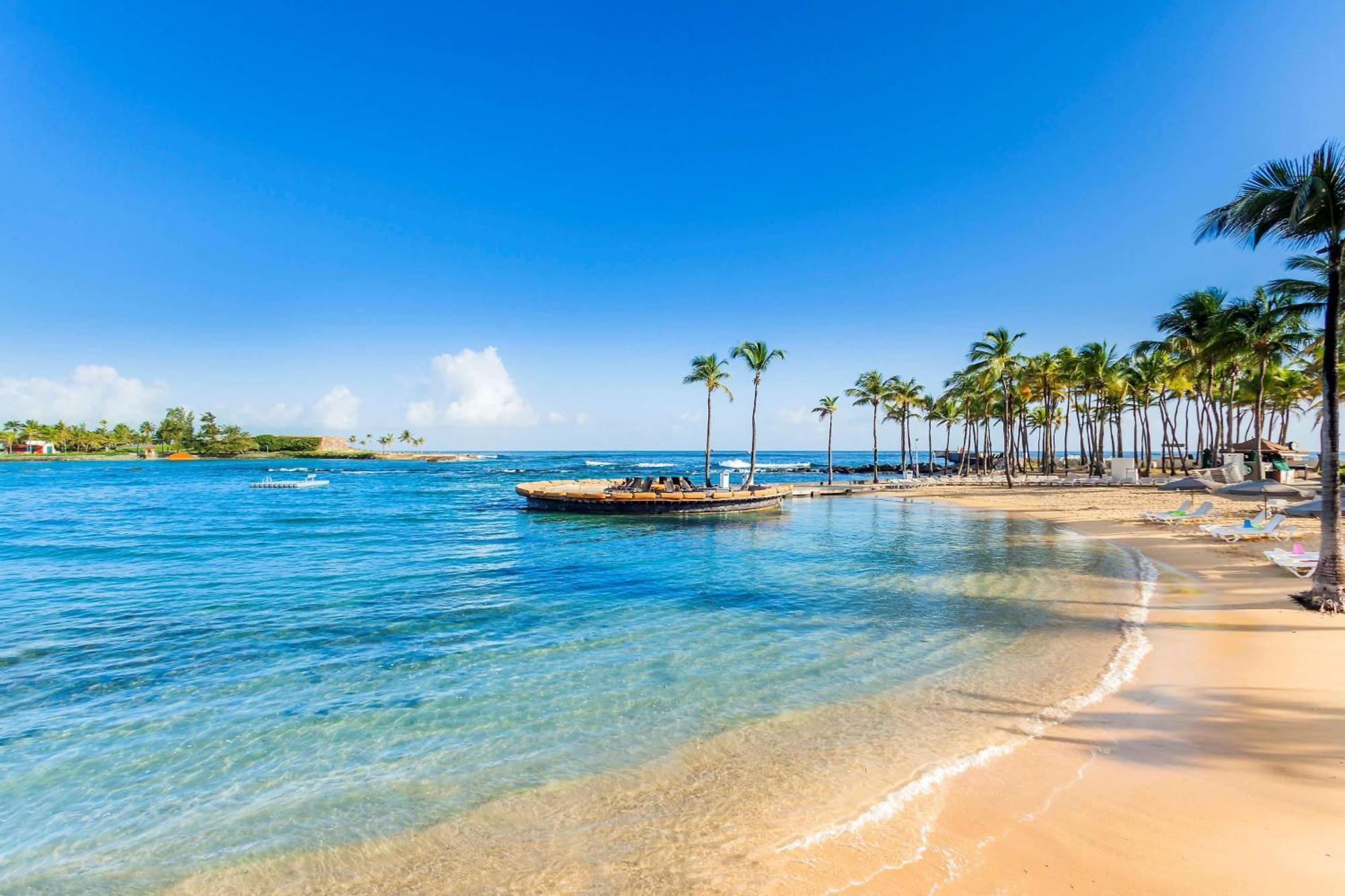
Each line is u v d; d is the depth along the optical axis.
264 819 5.75
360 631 12.21
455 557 21.80
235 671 9.92
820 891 4.42
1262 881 4.36
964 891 4.36
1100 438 62.06
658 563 20.31
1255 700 7.72
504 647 11.07
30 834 5.60
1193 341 42.00
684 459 180.38
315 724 7.88
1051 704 7.95
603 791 6.08
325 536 27.92
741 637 11.56
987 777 6.07
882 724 7.50
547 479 83.88
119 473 103.12
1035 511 35.84
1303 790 5.61
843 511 38.88
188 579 17.75
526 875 4.79
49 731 7.77
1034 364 60.94
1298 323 34.81
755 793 5.93
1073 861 4.67
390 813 5.79
